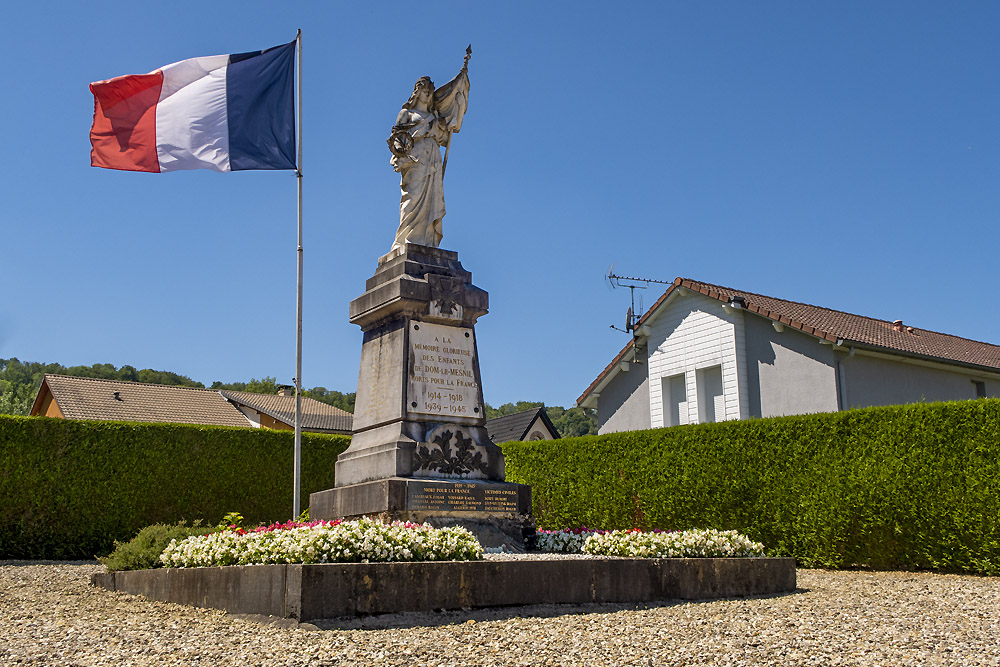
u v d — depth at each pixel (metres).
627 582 8.55
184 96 15.25
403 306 11.56
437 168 12.74
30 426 16.48
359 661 5.67
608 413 25.20
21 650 6.22
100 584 10.62
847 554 13.89
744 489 15.22
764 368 21.00
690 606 8.42
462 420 11.59
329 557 7.55
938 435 13.08
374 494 10.66
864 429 13.94
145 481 17.48
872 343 19.97
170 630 6.93
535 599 7.91
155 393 35.72
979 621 7.55
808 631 6.86
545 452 18.64
